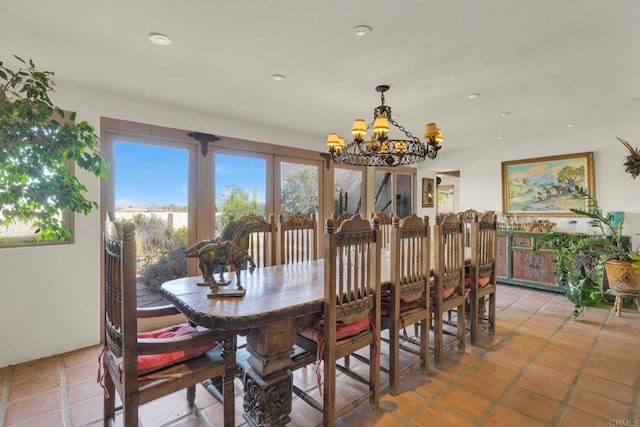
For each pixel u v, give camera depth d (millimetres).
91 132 2119
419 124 4055
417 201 6301
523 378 2291
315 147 4750
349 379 2348
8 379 2312
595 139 4398
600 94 3006
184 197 3514
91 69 2480
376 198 5656
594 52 2191
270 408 1605
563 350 2729
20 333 2559
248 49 2172
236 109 3480
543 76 2592
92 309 2895
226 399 1636
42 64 2389
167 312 1845
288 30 1940
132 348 1340
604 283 4027
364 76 2604
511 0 1650
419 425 1812
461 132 4531
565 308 3861
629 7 1694
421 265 2318
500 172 5352
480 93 2975
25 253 2580
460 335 2709
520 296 4383
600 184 4375
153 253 3316
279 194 4363
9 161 1779
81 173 2828
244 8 1727
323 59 2312
